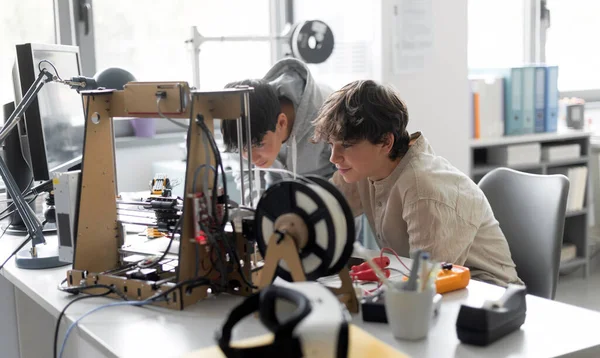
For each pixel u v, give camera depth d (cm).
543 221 178
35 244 162
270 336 94
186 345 105
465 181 163
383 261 138
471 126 342
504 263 167
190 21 319
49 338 196
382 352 91
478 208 160
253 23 336
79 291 133
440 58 322
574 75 425
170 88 127
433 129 324
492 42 401
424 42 316
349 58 319
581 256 366
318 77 333
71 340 183
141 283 125
